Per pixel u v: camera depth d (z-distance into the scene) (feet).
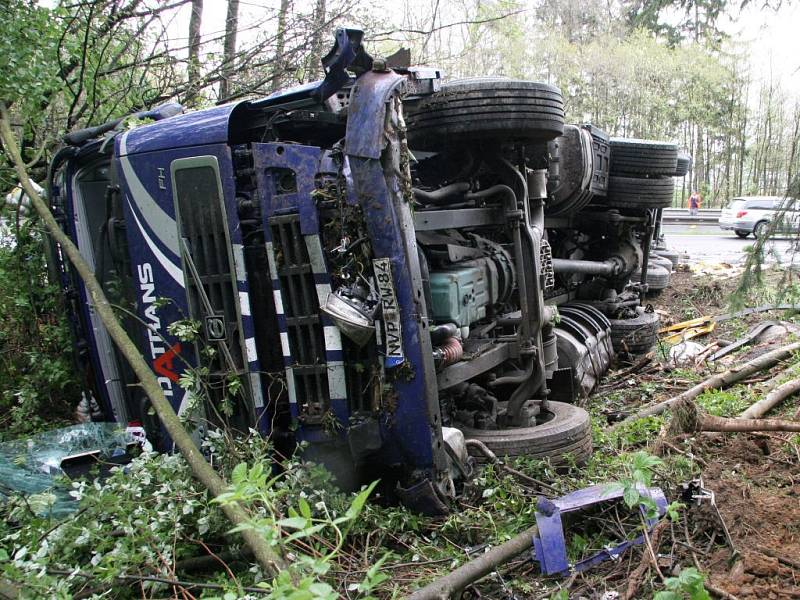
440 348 12.32
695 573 7.72
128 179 12.94
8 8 17.78
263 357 12.40
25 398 17.56
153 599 9.36
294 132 13.29
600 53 88.38
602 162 24.61
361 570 9.85
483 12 41.29
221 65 25.27
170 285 12.80
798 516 10.59
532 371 14.57
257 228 12.05
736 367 21.15
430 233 14.03
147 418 14.39
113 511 10.12
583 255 28.25
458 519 10.91
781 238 14.85
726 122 121.08
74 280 15.58
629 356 25.46
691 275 44.39
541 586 9.57
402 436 11.50
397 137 11.33
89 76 21.79
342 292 11.44
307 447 11.94
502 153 14.46
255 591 8.47
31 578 8.50
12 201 20.01
